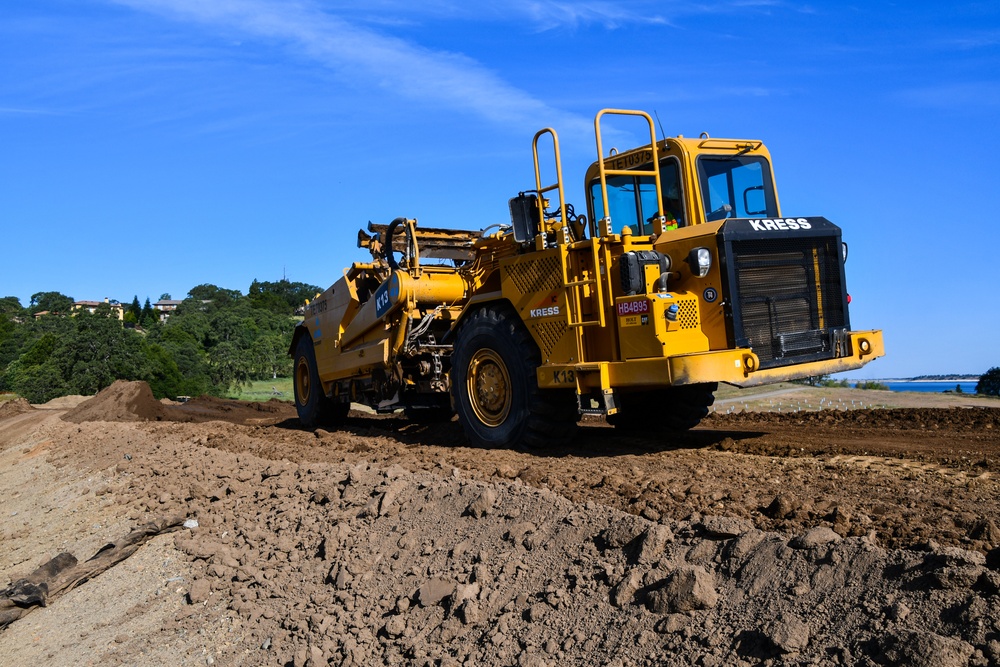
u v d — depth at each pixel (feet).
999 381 69.67
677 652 11.58
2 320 283.18
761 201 26.18
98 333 170.19
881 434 26.78
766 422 32.86
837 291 24.52
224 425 45.37
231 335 274.77
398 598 16.49
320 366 42.32
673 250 23.41
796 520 13.84
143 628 19.97
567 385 24.11
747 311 22.57
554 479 19.21
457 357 28.76
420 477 21.34
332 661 15.47
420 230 34.27
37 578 24.26
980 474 18.67
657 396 29.50
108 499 32.68
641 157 25.45
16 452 57.67
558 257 24.57
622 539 14.51
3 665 20.30
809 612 11.19
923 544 11.76
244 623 18.33
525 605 14.24
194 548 23.41
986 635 9.59
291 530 22.12
